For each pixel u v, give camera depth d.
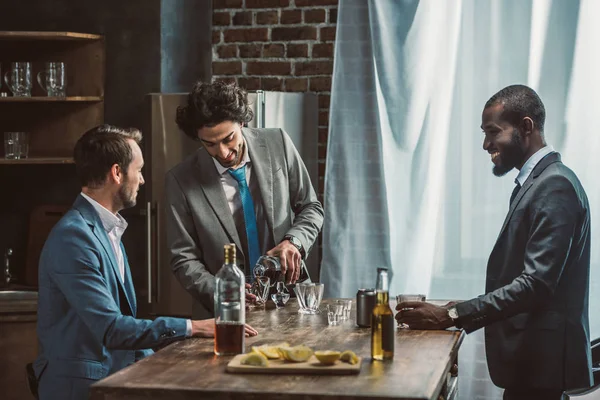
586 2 4.29
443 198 4.53
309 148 4.62
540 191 2.85
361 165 4.66
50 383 2.63
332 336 2.57
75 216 2.69
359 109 4.67
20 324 4.39
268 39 4.93
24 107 4.93
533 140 3.00
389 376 2.07
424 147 4.56
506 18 4.41
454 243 4.51
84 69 4.87
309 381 2.02
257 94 4.47
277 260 3.09
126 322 2.54
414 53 4.56
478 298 2.78
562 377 2.83
